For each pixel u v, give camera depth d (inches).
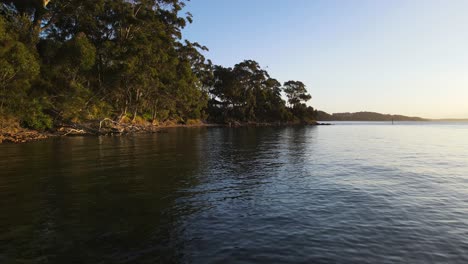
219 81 4237.2
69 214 308.8
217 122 4239.7
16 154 778.8
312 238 249.8
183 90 2426.2
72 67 1505.9
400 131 2741.1
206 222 287.3
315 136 1824.6
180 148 985.5
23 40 1312.7
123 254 220.5
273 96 4931.1
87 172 541.6
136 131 1868.8
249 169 588.4
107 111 1867.6
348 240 245.8
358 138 1668.3
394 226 278.2
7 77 1133.7
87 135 1520.7
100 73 1833.2
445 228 273.9
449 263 208.5
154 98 2407.7
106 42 1668.3
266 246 234.1
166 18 2247.8
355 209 329.7
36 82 1348.4
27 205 338.3
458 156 839.1
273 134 2011.6
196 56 3235.7
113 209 325.7
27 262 209.0
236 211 321.4
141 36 1815.9
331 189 423.5
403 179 500.4
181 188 425.1
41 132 1370.6
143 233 259.4
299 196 384.5
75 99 1444.4
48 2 1541.6
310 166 631.8
